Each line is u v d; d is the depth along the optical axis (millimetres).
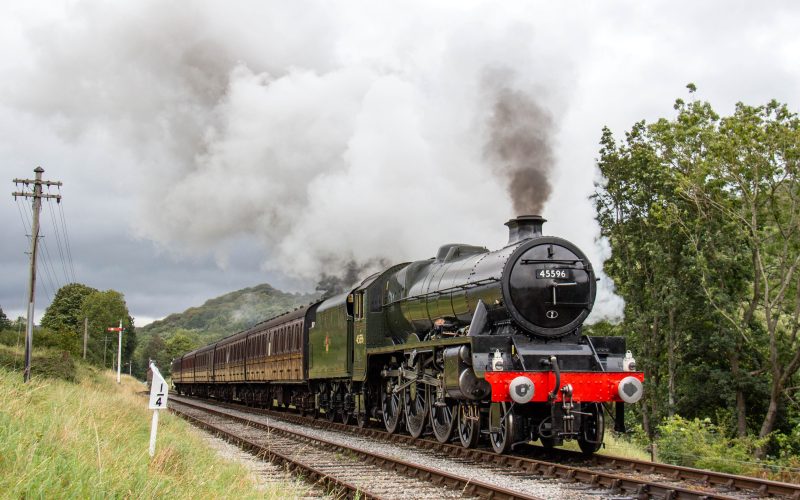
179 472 8664
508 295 11867
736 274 24484
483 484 8383
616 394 11328
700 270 24016
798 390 23703
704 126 24109
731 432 23625
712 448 16328
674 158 24938
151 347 127375
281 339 24969
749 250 24375
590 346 12047
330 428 18625
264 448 12195
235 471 9359
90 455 7082
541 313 11984
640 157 25891
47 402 10281
